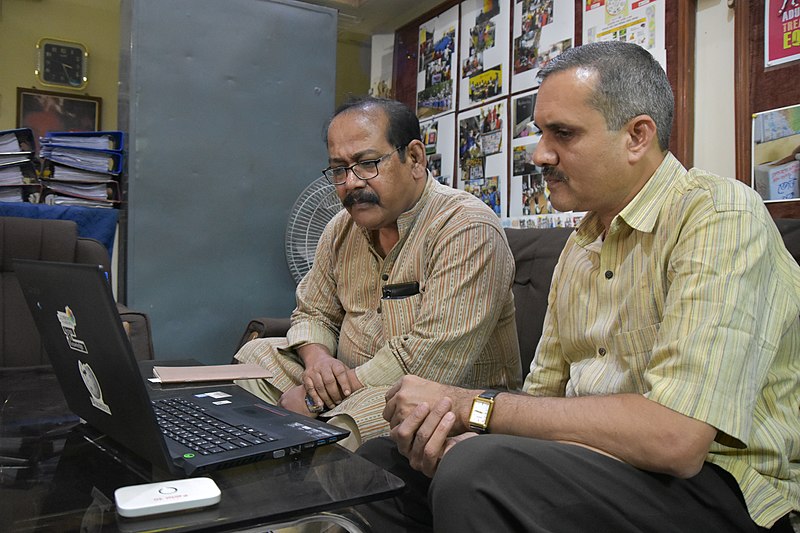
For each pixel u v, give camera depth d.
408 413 1.12
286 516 0.73
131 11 2.89
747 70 2.04
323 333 1.87
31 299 0.98
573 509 0.88
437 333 1.51
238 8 3.10
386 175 1.62
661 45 2.30
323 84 3.32
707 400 0.88
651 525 0.90
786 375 1.04
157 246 2.93
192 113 3.00
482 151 3.14
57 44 4.37
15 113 4.27
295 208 3.05
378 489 0.80
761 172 1.99
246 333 2.34
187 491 0.74
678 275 0.99
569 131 1.09
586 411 0.96
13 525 0.68
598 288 1.18
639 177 1.11
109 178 2.94
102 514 0.71
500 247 1.60
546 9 2.78
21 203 2.61
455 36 3.34
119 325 0.76
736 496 0.96
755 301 0.93
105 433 1.00
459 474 0.86
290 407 1.61
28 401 1.27
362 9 3.75
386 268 1.74
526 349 1.98
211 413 1.08
